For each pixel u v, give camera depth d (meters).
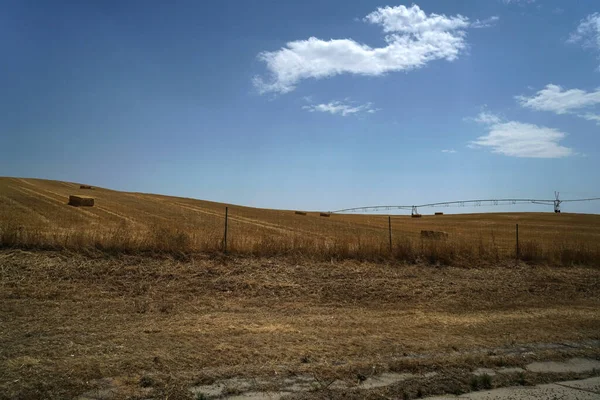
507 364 6.71
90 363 5.72
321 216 62.38
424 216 84.75
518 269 15.91
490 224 59.75
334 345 7.15
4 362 5.59
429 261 15.87
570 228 53.69
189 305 9.55
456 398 5.54
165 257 12.72
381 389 5.59
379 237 17.88
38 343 6.45
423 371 6.25
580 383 6.18
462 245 17.16
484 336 8.15
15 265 10.76
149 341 6.86
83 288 9.98
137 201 54.16
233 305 9.88
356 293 11.58
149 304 9.33
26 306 8.45
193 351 6.48
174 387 5.24
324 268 13.62
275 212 60.78
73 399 4.83
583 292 13.51
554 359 7.05
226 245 13.98
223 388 5.33
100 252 12.29
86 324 7.63
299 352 6.68
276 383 5.57
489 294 12.44
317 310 9.92
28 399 4.74
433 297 11.79
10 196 43.66
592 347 7.76
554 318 9.94
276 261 13.79
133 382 5.30
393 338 7.73
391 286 12.41
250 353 6.51
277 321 8.69
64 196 49.75
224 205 64.38
